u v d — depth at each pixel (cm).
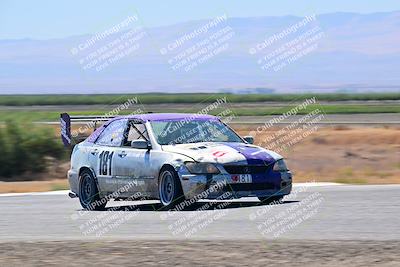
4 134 7038
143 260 2339
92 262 2339
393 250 2369
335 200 3675
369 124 11481
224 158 3484
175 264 2277
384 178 5394
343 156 7469
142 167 3609
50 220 3297
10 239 2806
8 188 5447
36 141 7062
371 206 3431
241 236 2742
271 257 2327
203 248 2481
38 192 4862
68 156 7244
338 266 2202
